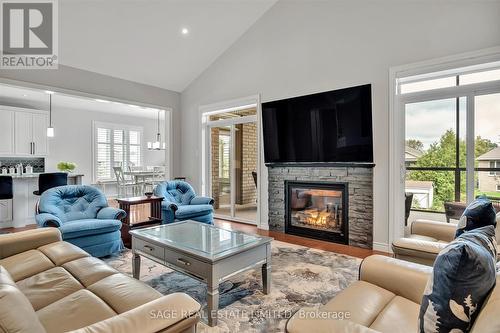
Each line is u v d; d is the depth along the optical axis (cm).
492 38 286
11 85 392
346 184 381
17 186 505
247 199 527
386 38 348
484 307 86
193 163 584
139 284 162
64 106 761
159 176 844
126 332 98
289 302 225
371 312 132
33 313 95
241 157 535
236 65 503
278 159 446
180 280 267
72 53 425
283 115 433
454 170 325
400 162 348
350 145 370
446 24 310
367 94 351
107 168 867
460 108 321
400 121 351
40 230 232
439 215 335
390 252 346
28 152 665
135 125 940
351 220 377
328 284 256
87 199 363
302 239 411
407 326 121
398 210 345
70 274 178
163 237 246
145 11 402
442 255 96
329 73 394
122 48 446
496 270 103
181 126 604
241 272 214
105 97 486
